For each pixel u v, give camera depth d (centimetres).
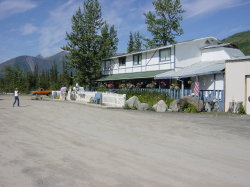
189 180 504
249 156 686
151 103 2220
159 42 4356
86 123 1229
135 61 3400
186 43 2820
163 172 549
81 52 3741
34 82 7306
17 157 646
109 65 3950
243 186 480
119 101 2314
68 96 3447
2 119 1348
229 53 2653
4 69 7525
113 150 725
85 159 635
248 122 1334
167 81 2830
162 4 4191
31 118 1396
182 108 1939
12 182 484
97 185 473
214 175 536
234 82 1880
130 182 489
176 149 748
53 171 546
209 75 2258
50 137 894
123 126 1151
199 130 1075
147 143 819
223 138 917
